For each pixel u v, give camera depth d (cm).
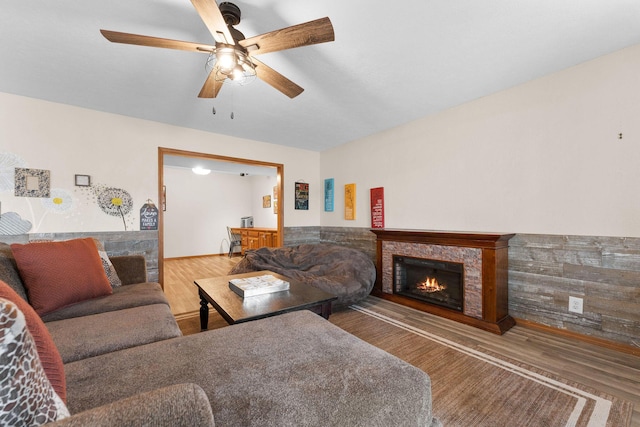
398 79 241
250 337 114
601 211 212
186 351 101
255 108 302
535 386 162
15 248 154
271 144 449
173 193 700
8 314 44
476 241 252
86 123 299
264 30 176
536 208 245
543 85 239
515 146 257
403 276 330
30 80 239
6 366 43
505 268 254
